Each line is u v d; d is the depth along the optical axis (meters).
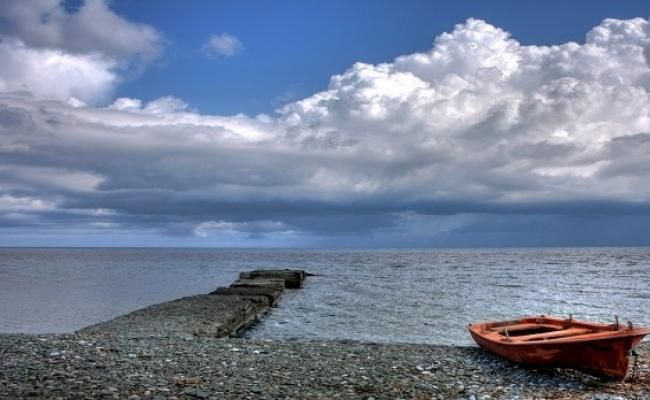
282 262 140.38
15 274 83.31
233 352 17.48
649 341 22.19
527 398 13.02
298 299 46.31
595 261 134.00
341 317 34.81
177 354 16.72
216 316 28.22
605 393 13.50
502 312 37.12
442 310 38.06
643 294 49.84
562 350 14.73
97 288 58.97
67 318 35.47
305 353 17.75
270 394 12.59
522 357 15.62
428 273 84.69
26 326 32.03
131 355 16.23
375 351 18.44
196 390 12.45
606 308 39.72
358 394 12.99
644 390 13.77
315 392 12.98
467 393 13.37
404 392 13.30
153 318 27.70
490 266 109.31
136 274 87.75
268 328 30.55
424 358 17.33
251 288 46.03
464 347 19.59
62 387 12.16
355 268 103.31
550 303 42.56
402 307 39.94
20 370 13.71
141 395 11.89
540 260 143.25
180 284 67.19
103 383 12.68
